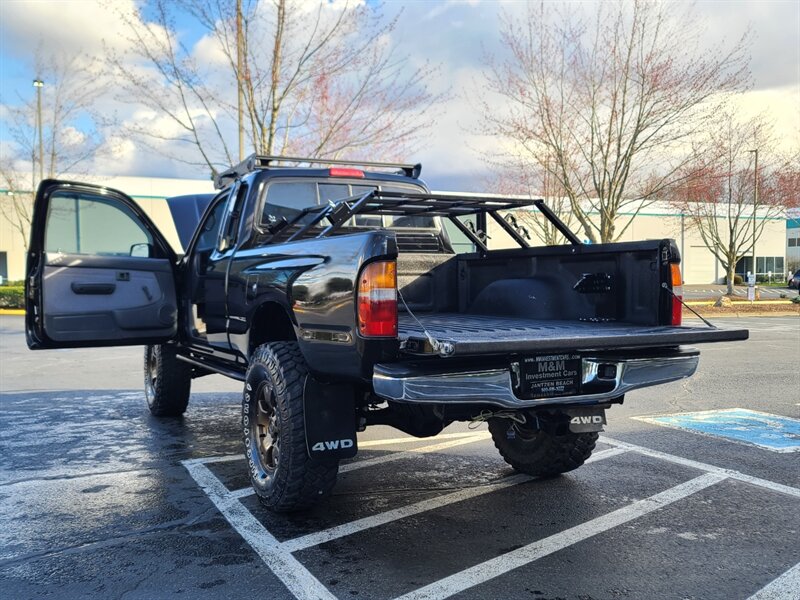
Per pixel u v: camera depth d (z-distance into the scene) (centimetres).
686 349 404
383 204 469
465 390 335
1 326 2038
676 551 364
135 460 557
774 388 888
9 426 690
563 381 364
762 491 464
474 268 537
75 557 360
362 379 344
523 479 498
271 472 416
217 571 342
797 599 310
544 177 2042
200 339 580
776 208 3155
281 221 480
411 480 498
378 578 333
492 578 332
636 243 418
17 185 3056
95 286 569
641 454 561
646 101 1750
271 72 1457
